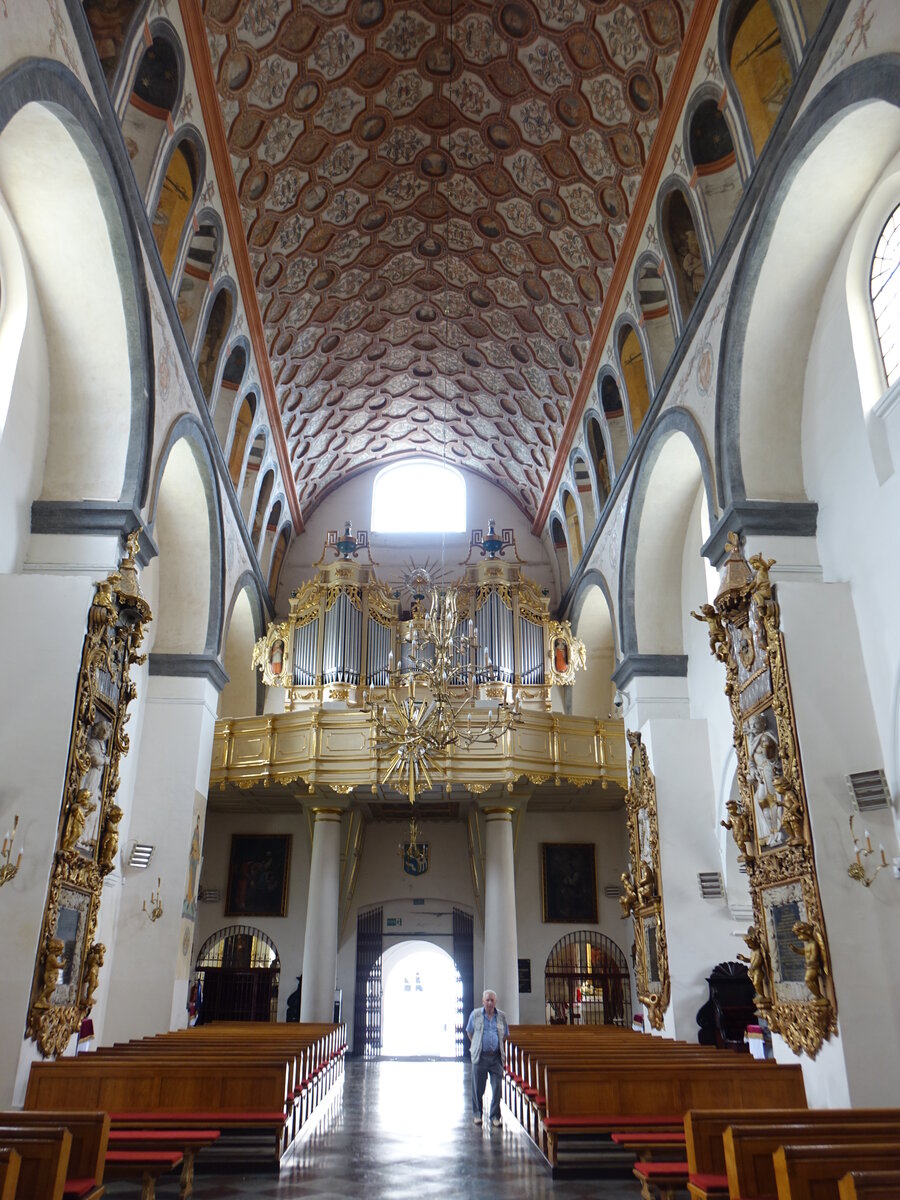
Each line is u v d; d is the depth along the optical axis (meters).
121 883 11.76
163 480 12.48
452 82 12.30
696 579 13.50
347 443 20.27
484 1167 7.79
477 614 18.19
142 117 8.85
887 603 8.21
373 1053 18.22
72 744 7.73
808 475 9.62
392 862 19.25
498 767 15.05
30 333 8.81
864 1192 3.52
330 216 13.52
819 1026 7.62
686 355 11.21
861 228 8.91
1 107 6.13
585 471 17.36
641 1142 6.78
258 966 18.34
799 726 8.27
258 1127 7.38
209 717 13.16
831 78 7.61
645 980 12.50
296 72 10.88
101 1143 5.39
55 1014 7.58
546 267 14.30
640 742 12.75
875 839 7.90
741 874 11.75
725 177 9.91
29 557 8.82
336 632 17.67
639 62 10.27
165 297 9.98
